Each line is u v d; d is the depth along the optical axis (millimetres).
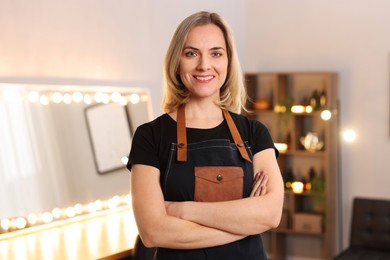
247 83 5387
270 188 1840
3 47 3219
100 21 3816
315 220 5098
